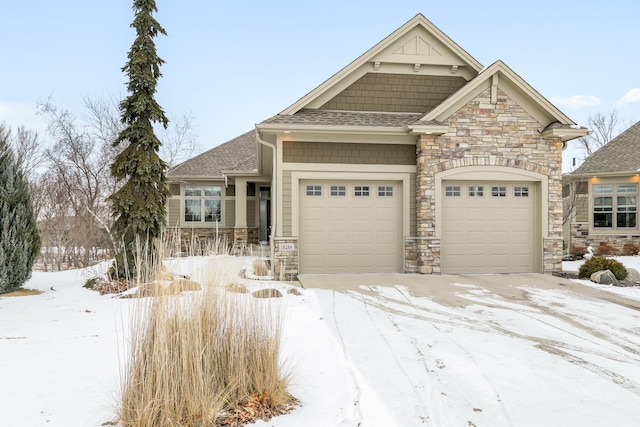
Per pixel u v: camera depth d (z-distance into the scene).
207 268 3.79
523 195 11.23
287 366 4.14
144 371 3.00
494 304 7.50
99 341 5.05
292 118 10.87
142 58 9.61
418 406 3.52
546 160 11.04
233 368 3.39
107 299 7.82
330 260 11.00
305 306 7.20
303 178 10.78
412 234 11.05
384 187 11.19
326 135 10.77
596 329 6.01
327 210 11.01
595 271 10.12
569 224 17.53
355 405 3.45
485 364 4.55
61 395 3.47
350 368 4.32
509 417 3.38
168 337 3.10
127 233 9.66
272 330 3.69
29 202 8.93
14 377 3.86
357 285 9.20
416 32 12.05
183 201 19.19
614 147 18.19
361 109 11.90
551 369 4.44
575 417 3.40
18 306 7.14
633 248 15.70
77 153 20.97
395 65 12.04
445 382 4.05
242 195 18.27
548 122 11.05
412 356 4.76
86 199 20.14
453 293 8.41
